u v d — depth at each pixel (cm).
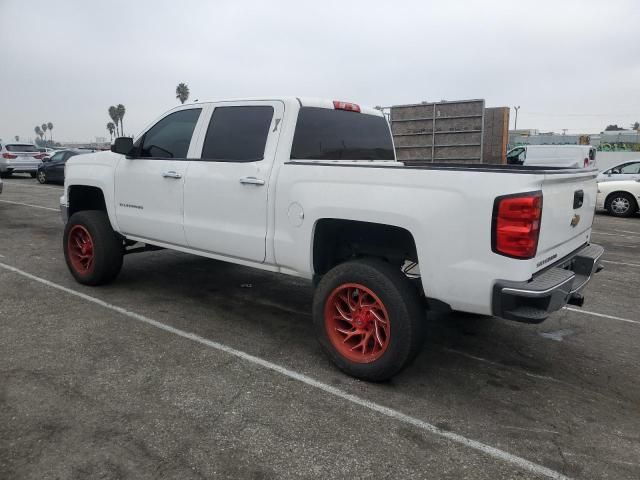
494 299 313
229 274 666
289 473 267
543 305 312
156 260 734
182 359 400
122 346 421
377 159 514
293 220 394
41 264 694
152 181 499
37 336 437
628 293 637
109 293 566
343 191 363
